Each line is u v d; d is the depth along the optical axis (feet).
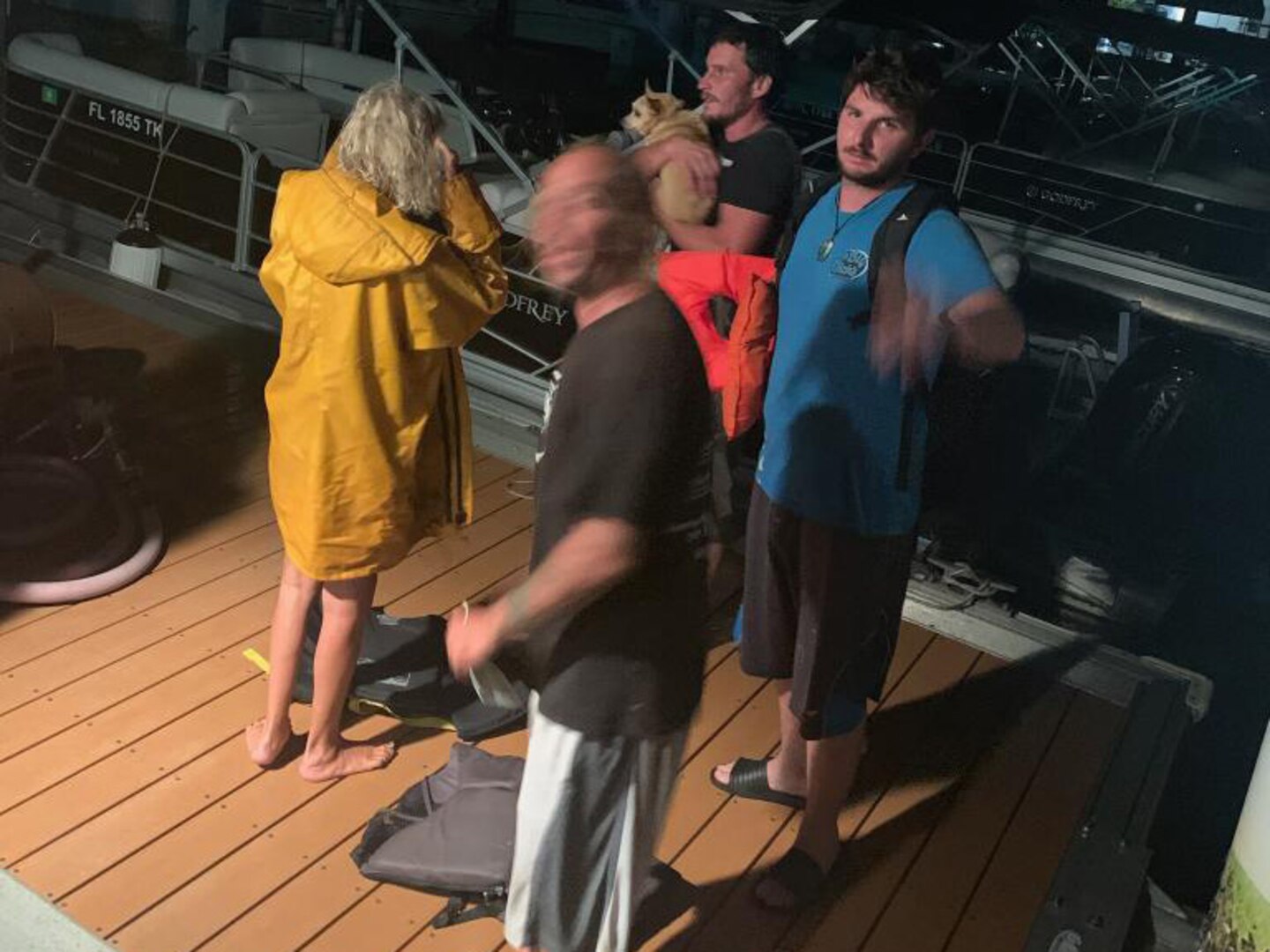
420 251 8.95
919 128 8.68
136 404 16.84
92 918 8.98
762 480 9.77
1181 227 37.58
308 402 9.29
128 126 21.58
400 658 11.87
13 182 22.94
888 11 21.48
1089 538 20.57
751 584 10.09
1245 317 33.19
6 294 14.66
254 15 50.06
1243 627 20.48
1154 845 17.11
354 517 9.56
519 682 11.63
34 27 36.01
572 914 7.52
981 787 11.99
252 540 14.23
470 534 15.05
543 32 61.16
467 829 9.75
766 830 10.90
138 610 12.68
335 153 9.30
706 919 9.84
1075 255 34.81
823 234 9.14
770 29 10.97
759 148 10.85
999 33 21.81
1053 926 10.30
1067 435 26.43
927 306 8.63
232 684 11.75
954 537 17.92
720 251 10.91
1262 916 8.32
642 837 7.46
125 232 20.49
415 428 9.59
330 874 9.71
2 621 12.21
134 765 10.54
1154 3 35.63
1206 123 44.16
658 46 57.52
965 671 13.88
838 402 9.01
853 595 9.28
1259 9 34.76
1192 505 21.40
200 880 9.47
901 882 10.59
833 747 9.85
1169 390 21.90
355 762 10.77
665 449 6.65
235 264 20.59
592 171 6.67
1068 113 42.98
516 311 18.06
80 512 13.44
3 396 14.56
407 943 9.17
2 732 10.70
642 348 6.61
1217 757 18.98
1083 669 14.06
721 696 12.69
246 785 10.49
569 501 6.77
